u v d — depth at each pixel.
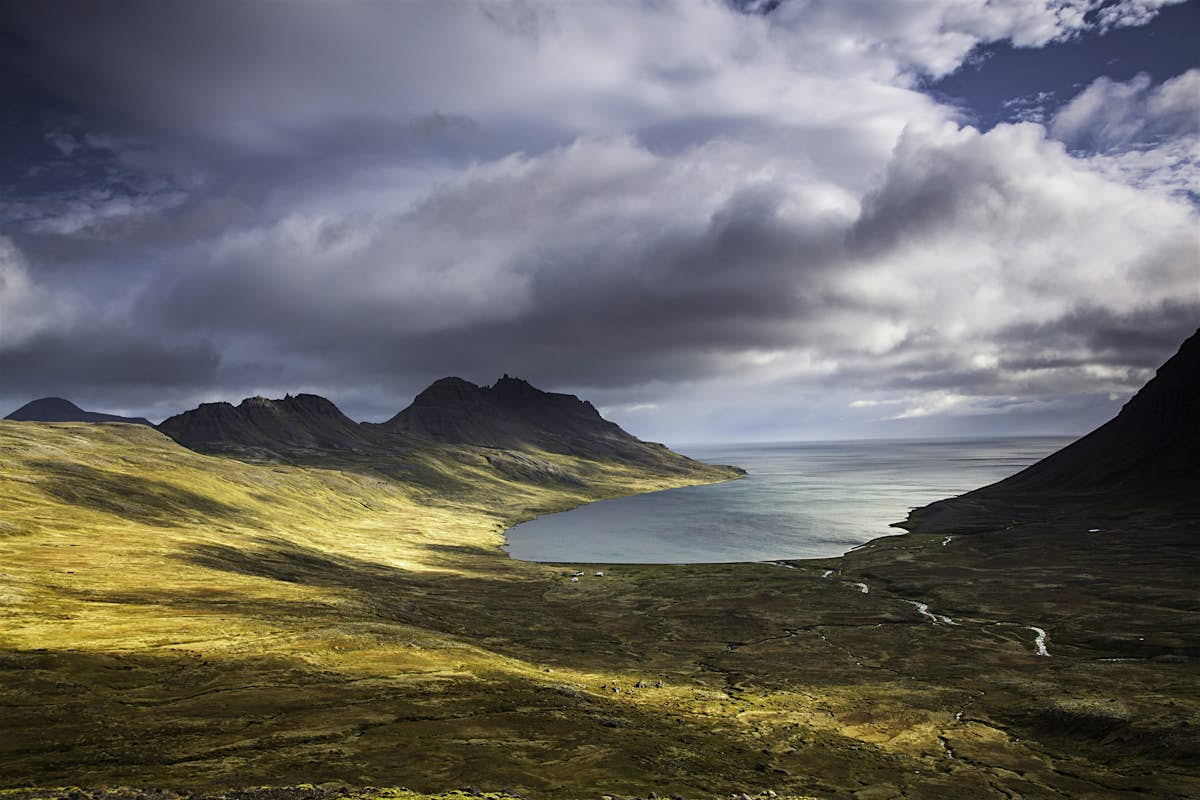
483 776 42.03
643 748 52.28
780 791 47.09
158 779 38.38
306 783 38.62
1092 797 52.31
